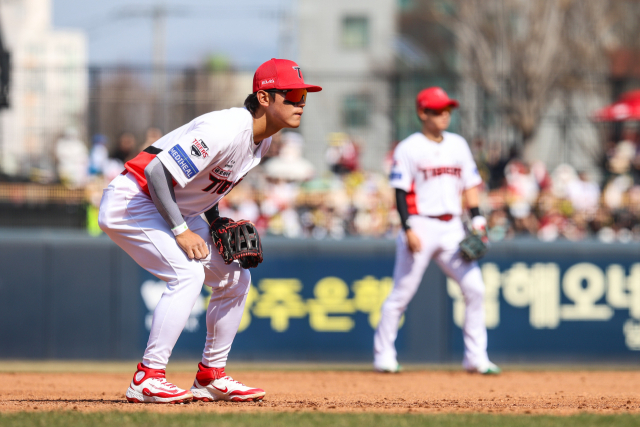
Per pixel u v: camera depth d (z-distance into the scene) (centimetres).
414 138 2108
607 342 2992
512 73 6406
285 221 3688
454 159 2100
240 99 3897
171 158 1180
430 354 2905
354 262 2972
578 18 6662
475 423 1073
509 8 6738
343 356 2956
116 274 2875
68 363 2831
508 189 3794
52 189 3659
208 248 1288
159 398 1275
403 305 2159
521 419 1118
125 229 1233
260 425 1015
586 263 3003
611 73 6588
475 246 2064
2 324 2834
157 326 1253
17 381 1902
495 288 2972
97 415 1090
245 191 3750
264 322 2941
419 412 1247
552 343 2975
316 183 3934
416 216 2106
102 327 2862
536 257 2991
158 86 3822
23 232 2920
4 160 3703
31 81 3741
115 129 3838
